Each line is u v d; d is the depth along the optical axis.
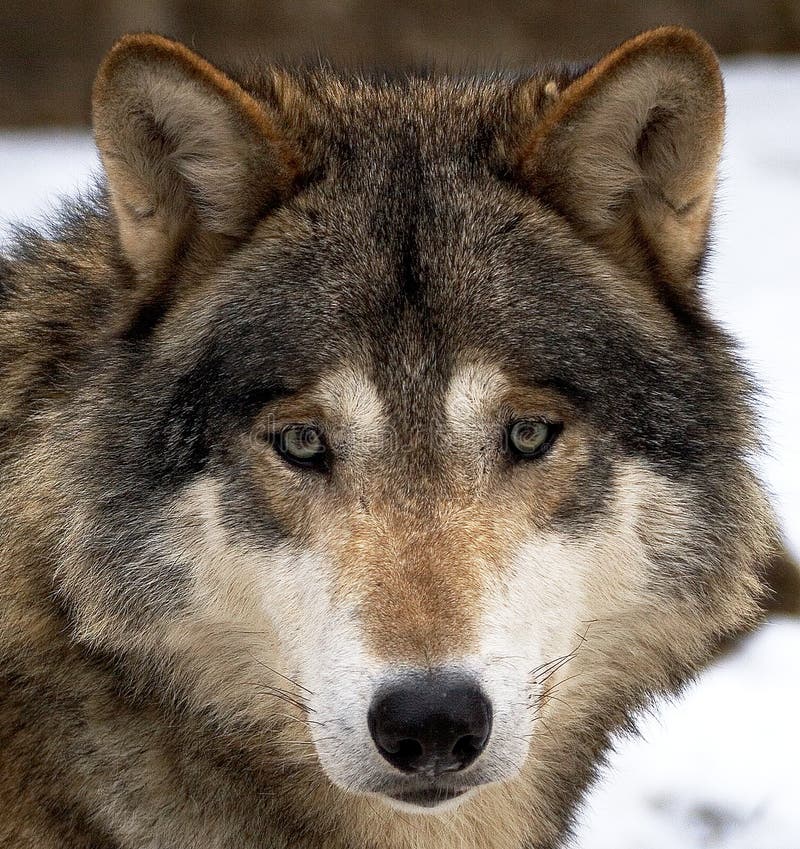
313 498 10.26
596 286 10.91
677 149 10.95
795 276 28.22
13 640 11.09
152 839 10.98
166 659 10.86
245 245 10.94
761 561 12.02
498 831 11.55
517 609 9.88
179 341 10.75
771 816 15.12
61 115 36.88
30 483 11.03
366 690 9.28
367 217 10.73
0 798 11.12
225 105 10.42
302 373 10.30
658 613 11.24
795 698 17.23
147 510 10.52
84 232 12.12
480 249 10.66
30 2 36.25
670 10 41.25
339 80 12.34
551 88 11.46
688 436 10.92
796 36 42.06
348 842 11.35
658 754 16.28
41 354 11.40
